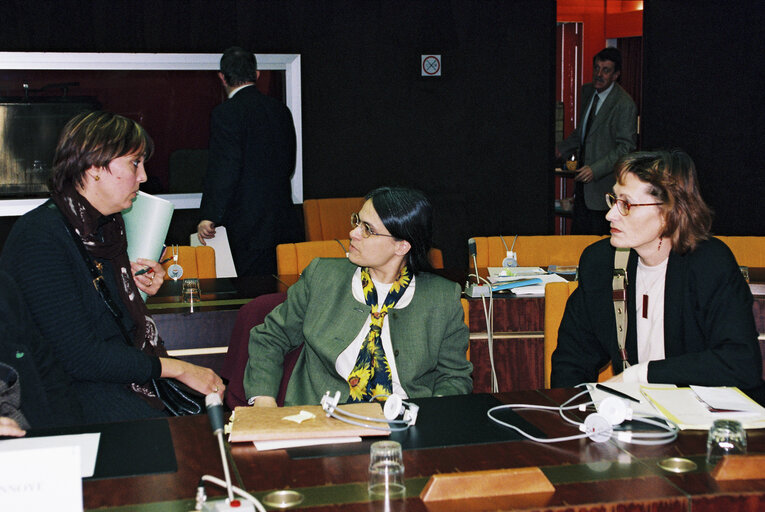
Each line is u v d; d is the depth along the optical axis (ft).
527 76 22.84
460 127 22.57
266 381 7.96
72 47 19.11
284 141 15.96
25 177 18.71
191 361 11.02
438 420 6.55
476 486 5.15
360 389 7.89
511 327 11.94
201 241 15.20
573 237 13.79
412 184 22.43
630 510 5.11
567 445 6.01
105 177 7.70
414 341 7.98
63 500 4.83
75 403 7.45
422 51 21.97
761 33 20.36
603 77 20.67
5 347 6.83
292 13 20.85
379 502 5.07
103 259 8.05
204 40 20.16
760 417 6.48
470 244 12.54
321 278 8.31
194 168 20.11
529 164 23.21
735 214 21.40
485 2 22.24
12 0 18.57
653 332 8.35
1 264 7.52
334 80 21.47
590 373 8.75
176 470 5.54
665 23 22.20
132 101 19.48
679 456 5.80
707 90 21.53
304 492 5.21
